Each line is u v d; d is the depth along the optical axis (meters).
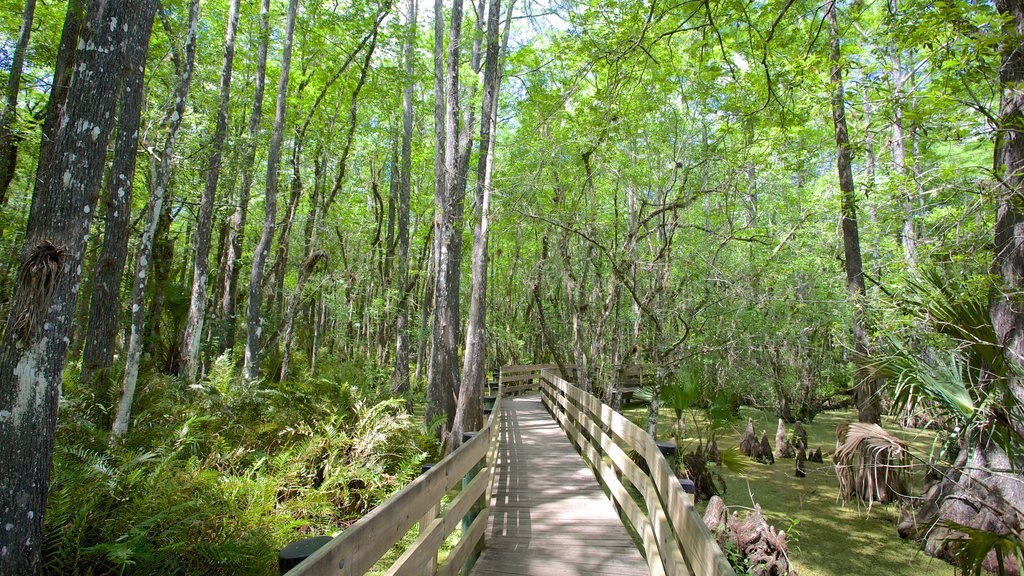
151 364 11.91
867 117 7.81
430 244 24.28
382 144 20.88
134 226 14.84
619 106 9.72
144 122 11.59
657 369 10.66
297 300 15.27
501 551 4.60
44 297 3.38
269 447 7.10
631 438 4.74
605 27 7.59
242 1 14.20
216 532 4.50
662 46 9.52
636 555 4.50
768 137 10.12
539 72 12.75
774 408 14.70
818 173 16.44
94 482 4.37
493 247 27.30
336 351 24.70
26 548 3.29
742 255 14.40
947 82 5.86
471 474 5.05
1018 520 5.04
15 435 3.27
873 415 8.91
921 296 5.25
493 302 28.78
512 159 13.75
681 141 12.99
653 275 13.51
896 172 7.27
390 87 15.03
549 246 20.16
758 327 12.81
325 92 14.66
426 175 23.69
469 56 16.89
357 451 6.88
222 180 13.73
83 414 6.74
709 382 11.80
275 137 12.52
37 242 3.42
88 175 3.59
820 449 12.15
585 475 7.41
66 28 7.04
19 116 10.59
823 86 6.97
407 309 17.95
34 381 3.34
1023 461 5.54
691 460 9.38
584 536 4.97
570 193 15.50
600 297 16.36
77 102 3.60
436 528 3.31
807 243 12.09
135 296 7.02
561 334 24.00
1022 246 5.19
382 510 2.42
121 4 3.74
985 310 4.50
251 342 11.96
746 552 5.35
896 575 6.38
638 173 13.86
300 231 19.50
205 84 13.12
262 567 4.38
